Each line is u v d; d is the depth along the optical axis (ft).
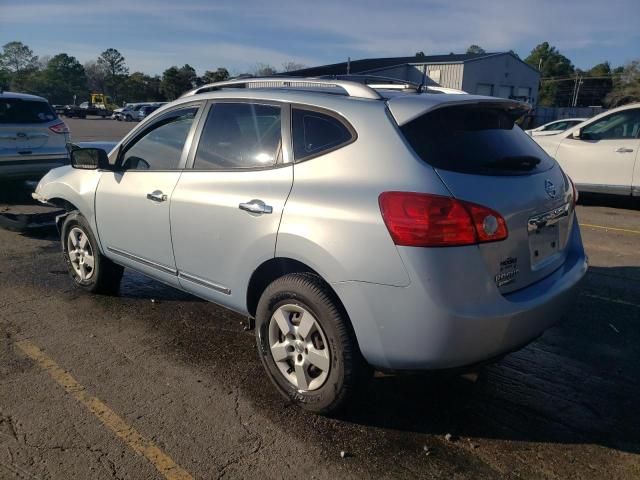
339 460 9.39
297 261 10.38
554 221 10.89
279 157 10.99
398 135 9.61
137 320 15.02
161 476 8.95
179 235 12.71
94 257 16.12
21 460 9.27
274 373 10.96
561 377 12.32
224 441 9.85
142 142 14.38
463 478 8.98
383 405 11.02
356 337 9.56
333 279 9.54
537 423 10.53
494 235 9.18
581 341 14.17
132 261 14.57
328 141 10.37
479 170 9.63
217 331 14.40
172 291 17.25
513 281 9.71
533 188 10.28
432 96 10.68
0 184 28.81
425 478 8.98
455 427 10.36
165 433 10.05
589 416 10.79
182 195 12.53
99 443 9.74
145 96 369.50
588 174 32.81
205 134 12.67
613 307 16.44
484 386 11.85
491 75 141.18
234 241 11.34
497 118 11.29
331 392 9.96
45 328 14.43
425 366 9.18
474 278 9.01
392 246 8.98
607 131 32.50
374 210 9.21
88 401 11.04
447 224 8.82
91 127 139.33
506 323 9.22
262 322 10.93
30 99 29.40
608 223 28.55
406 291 8.91
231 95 12.41
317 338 10.18
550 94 270.87
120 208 14.42
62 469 9.07
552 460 9.45
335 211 9.59
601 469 9.23
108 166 14.85
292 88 11.89
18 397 11.15
